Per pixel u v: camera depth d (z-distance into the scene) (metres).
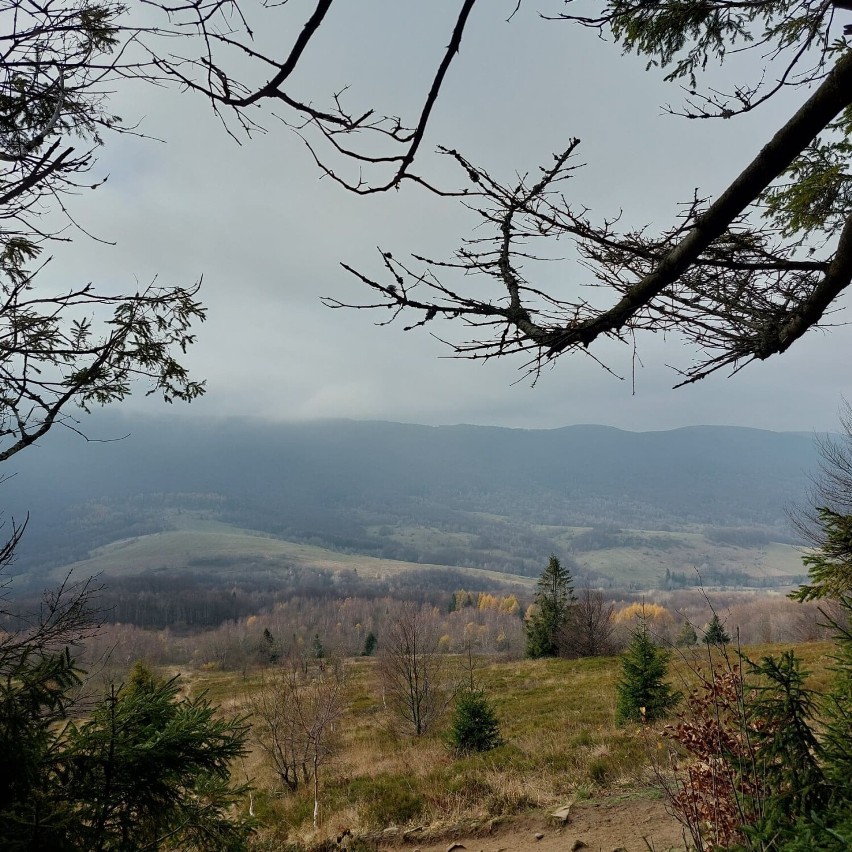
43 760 2.79
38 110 2.04
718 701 3.30
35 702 2.76
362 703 21.62
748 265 1.67
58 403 2.56
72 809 2.75
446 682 24.23
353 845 7.62
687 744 3.54
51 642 2.75
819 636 29.11
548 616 34.59
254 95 1.09
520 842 6.88
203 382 3.07
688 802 3.65
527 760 9.52
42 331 2.52
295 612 124.69
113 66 1.53
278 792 10.93
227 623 104.94
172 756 3.07
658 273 1.54
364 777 10.62
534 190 1.59
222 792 3.76
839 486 12.35
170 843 3.21
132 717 3.25
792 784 2.90
